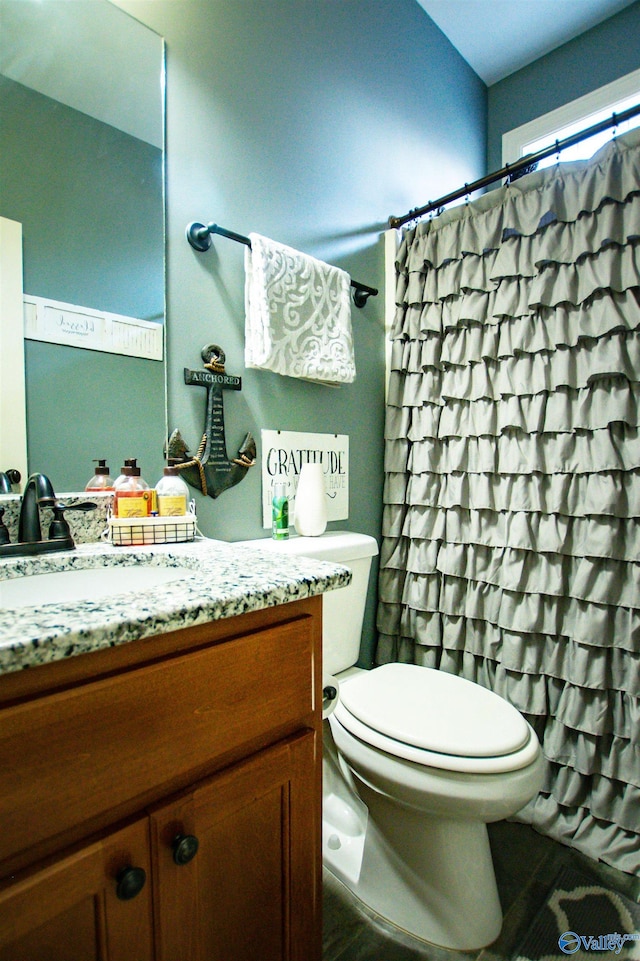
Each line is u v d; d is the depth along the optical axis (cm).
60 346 93
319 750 69
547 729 132
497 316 138
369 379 163
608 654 121
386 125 167
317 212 143
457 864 97
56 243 93
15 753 41
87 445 97
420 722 95
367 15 159
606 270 119
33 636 41
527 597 133
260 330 117
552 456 130
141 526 91
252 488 126
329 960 93
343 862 114
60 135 93
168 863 50
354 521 158
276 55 131
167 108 107
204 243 113
